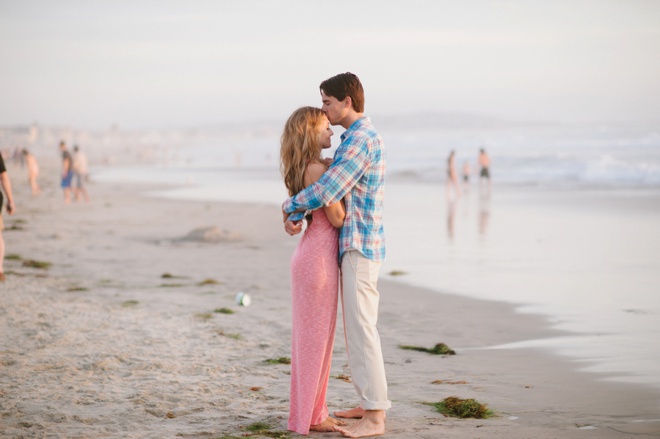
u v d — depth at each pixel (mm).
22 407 4809
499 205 23172
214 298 9438
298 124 4461
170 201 26688
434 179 36812
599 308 8711
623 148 57188
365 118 4453
